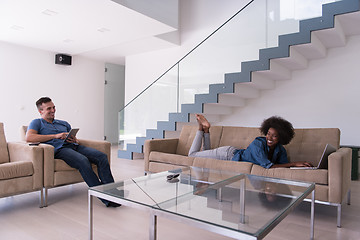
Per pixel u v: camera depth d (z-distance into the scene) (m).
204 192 1.79
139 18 4.47
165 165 3.28
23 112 6.15
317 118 4.83
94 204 2.71
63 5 3.93
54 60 6.74
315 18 3.64
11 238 1.95
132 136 5.78
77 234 2.02
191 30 6.30
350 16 3.58
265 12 4.22
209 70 4.76
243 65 4.22
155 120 5.41
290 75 5.05
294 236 2.03
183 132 3.93
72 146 3.04
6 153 2.88
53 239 1.94
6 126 5.88
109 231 2.08
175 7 5.02
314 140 2.95
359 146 4.14
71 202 2.77
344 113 4.58
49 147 2.65
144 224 2.23
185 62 5.04
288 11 4.02
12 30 5.04
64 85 6.97
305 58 4.71
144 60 7.04
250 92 4.98
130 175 4.02
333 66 4.66
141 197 1.65
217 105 5.14
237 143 3.38
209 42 4.77
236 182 2.06
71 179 2.85
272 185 1.98
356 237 2.02
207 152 3.21
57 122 3.25
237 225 1.26
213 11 6.02
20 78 6.10
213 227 1.27
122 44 6.24
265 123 2.81
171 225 2.22
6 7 3.98
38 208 2.59
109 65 8.20
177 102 5.09
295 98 5.05
